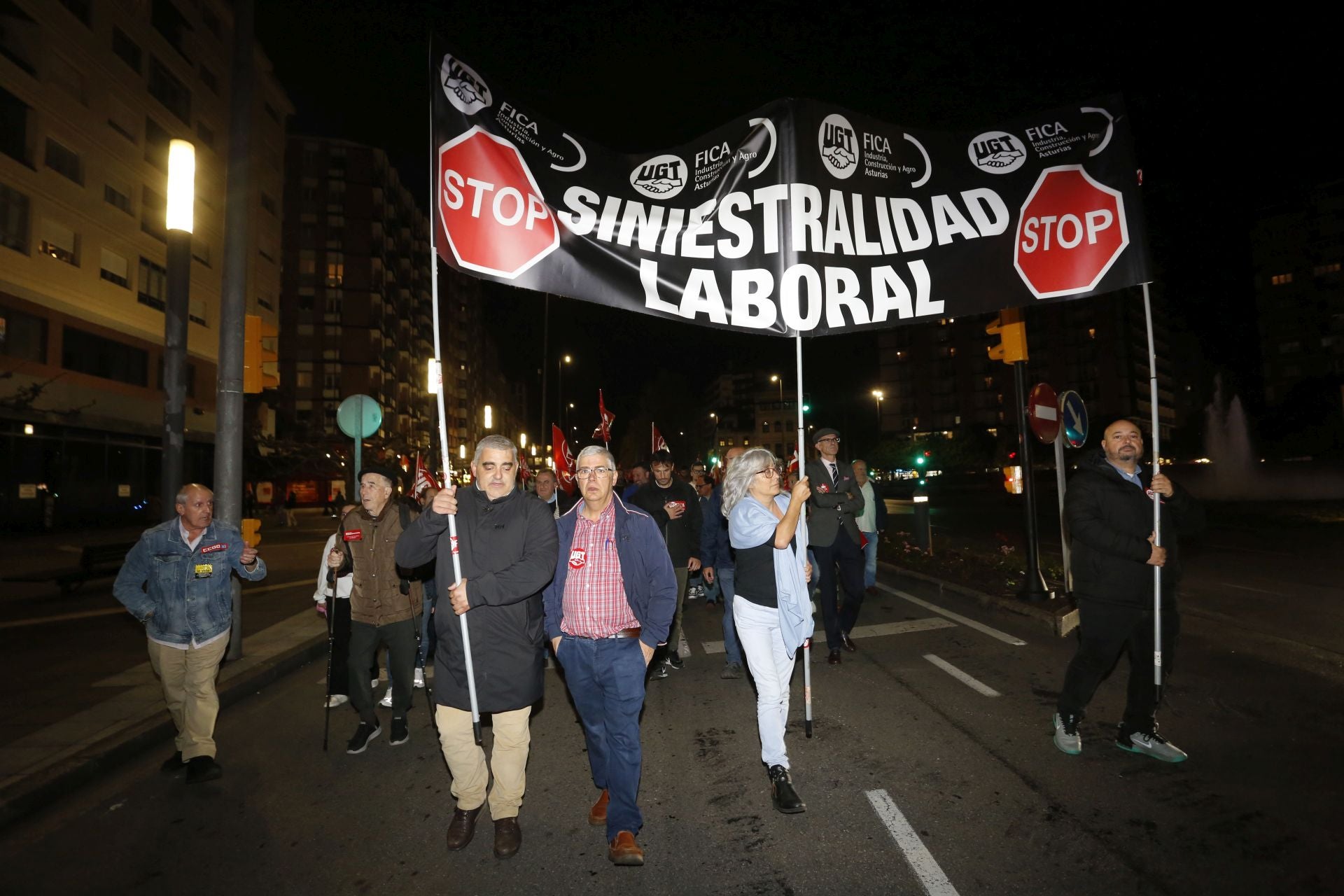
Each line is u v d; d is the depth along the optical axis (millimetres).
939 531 22109
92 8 26812
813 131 4410
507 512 3611
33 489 23688
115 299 27672
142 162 29266
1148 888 3051
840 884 3184
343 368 62531
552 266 3908
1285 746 4465
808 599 4156
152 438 29219
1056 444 8688
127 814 4094
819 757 4594
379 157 65750
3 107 23438
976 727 5004
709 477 10336
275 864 3523
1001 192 4598
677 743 4980
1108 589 4180
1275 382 74562
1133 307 86125
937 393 95312
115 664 7102
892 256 4453
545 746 5059
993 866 3270
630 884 3264
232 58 7340
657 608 3574
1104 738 4691
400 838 3770
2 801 3977
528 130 3953
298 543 22078
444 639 3574
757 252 4293
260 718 5793
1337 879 3061
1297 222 73750
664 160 4258
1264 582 10602
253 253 37281
